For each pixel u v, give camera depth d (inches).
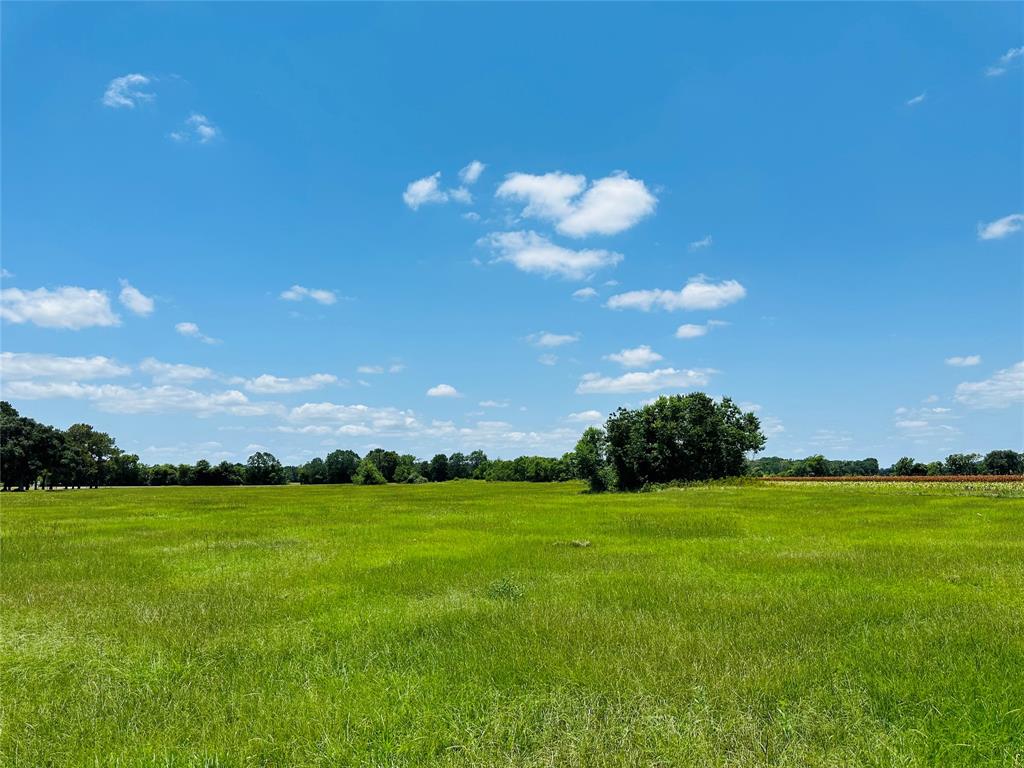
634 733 225.8
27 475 4047.7
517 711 246.8
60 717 259.0
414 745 224.7
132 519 1330.0
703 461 2923.2
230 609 439.8
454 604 444.1
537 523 1104.8
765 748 216.8
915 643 315.9
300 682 295.0
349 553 738.8
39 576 603.8
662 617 388.5
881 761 203.9
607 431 2928.2
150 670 314.3
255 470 6707.7
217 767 214.8
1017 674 270.2
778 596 439.8
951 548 676.7
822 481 2960.1
